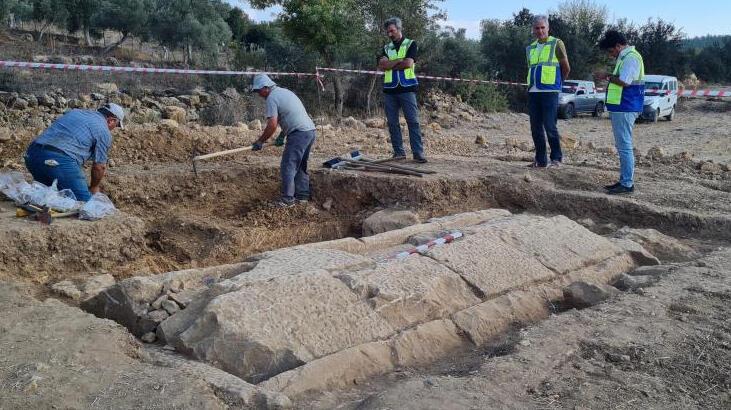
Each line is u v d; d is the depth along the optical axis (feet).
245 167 29.12
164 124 37.01
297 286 14.11
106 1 83.35
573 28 103.76
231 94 62.44
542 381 12.11
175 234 23.99
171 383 11.08
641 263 20.53
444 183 27.32
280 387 11.55
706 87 116.06
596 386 11.99
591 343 13.73
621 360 13.10
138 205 26.11
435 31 78.74
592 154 39.91
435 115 67.00
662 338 14.08
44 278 18.19
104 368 11.51
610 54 26.76
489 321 15.31
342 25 62.49
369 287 14.71
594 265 19.36
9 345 11.98
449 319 14.98
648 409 11.33
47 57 64.13
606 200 25.96
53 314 13.52
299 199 27.37
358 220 26.23
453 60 81.71
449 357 13.98
